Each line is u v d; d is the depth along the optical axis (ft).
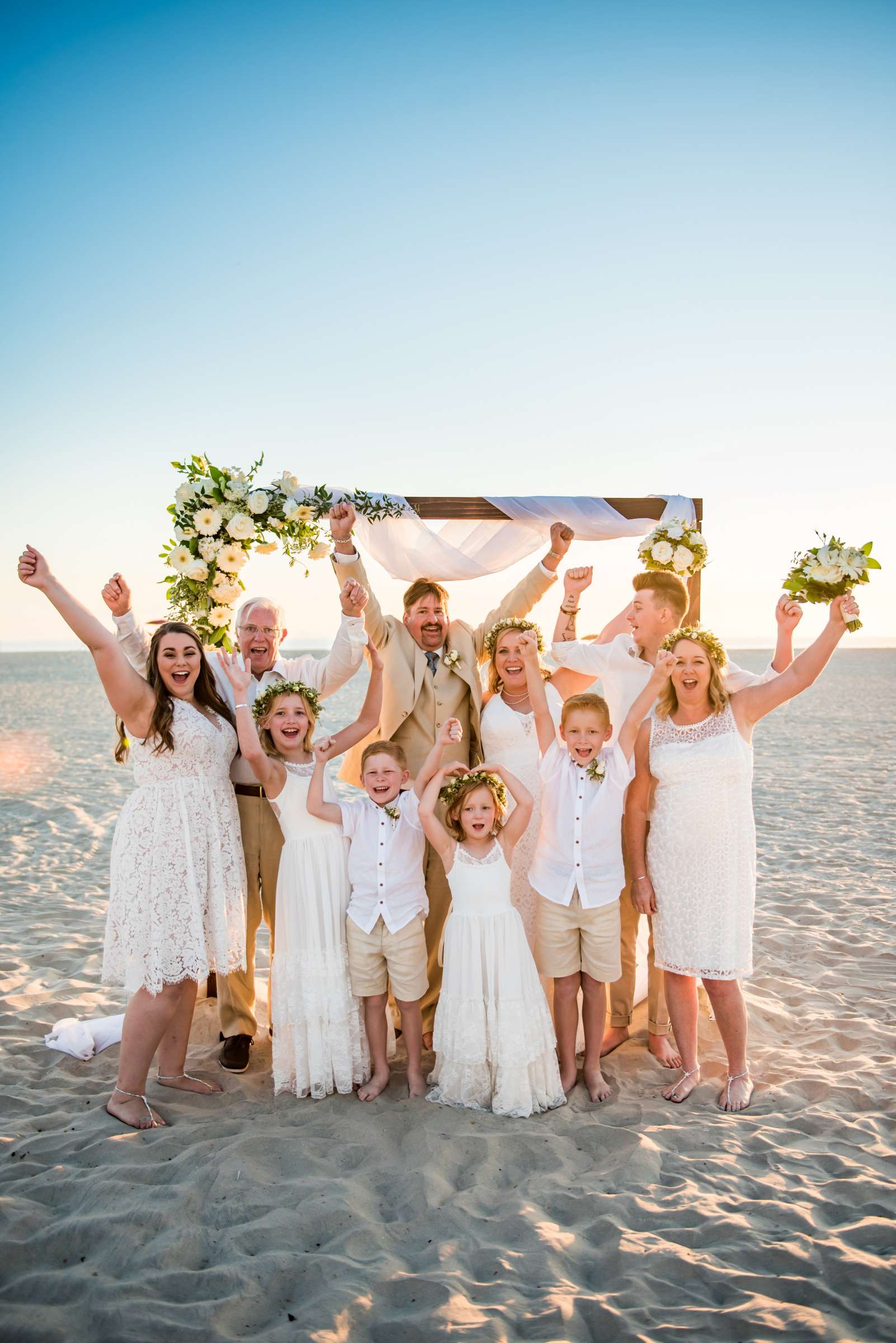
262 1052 14.98
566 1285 9.23
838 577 12.96
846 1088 13.47
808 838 31.91
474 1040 12.69
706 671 13.34
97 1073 14.33
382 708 16.16
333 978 13.19
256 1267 9.41
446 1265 9.55
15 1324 8.57
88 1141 11.95
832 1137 12.19
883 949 20.25
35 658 356.79
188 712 13.16
